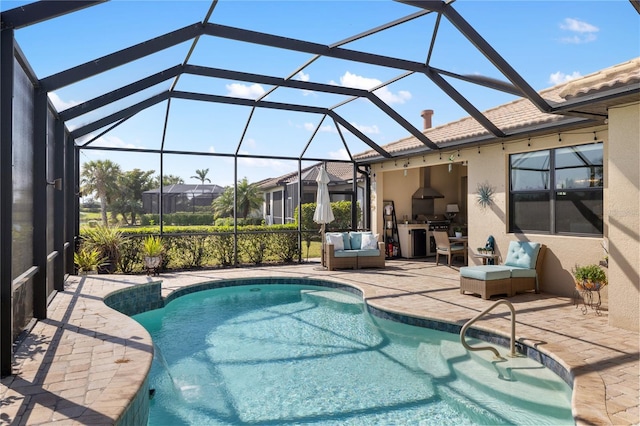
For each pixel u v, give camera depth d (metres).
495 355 5.13
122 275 8.95
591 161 7.38
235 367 5.22
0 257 3.66
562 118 7.30
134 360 4.00
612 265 5.66
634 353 4.61
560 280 7.80
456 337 6.00
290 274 10.32
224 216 12.84
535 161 8.44
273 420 3.93
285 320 7.32
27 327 4.95
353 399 4.34
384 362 5.34
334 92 9.21
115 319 5.47
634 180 5.41
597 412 3.24
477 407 4.11
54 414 2.90
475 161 9.79
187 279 9.56
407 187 14.19
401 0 5.44
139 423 3.47
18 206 4.59
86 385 3.41
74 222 9.35
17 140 4.56
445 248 11.49
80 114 7.44
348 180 15.20
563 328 5.60
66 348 4.34
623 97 5.21
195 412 4.09
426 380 4.78
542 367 4.77
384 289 8.37
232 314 7.73
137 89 7.70
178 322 7.23
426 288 8.46
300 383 4.75
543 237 8.15
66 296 6.78
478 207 9.70
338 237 11.35
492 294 7.39
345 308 8.11
